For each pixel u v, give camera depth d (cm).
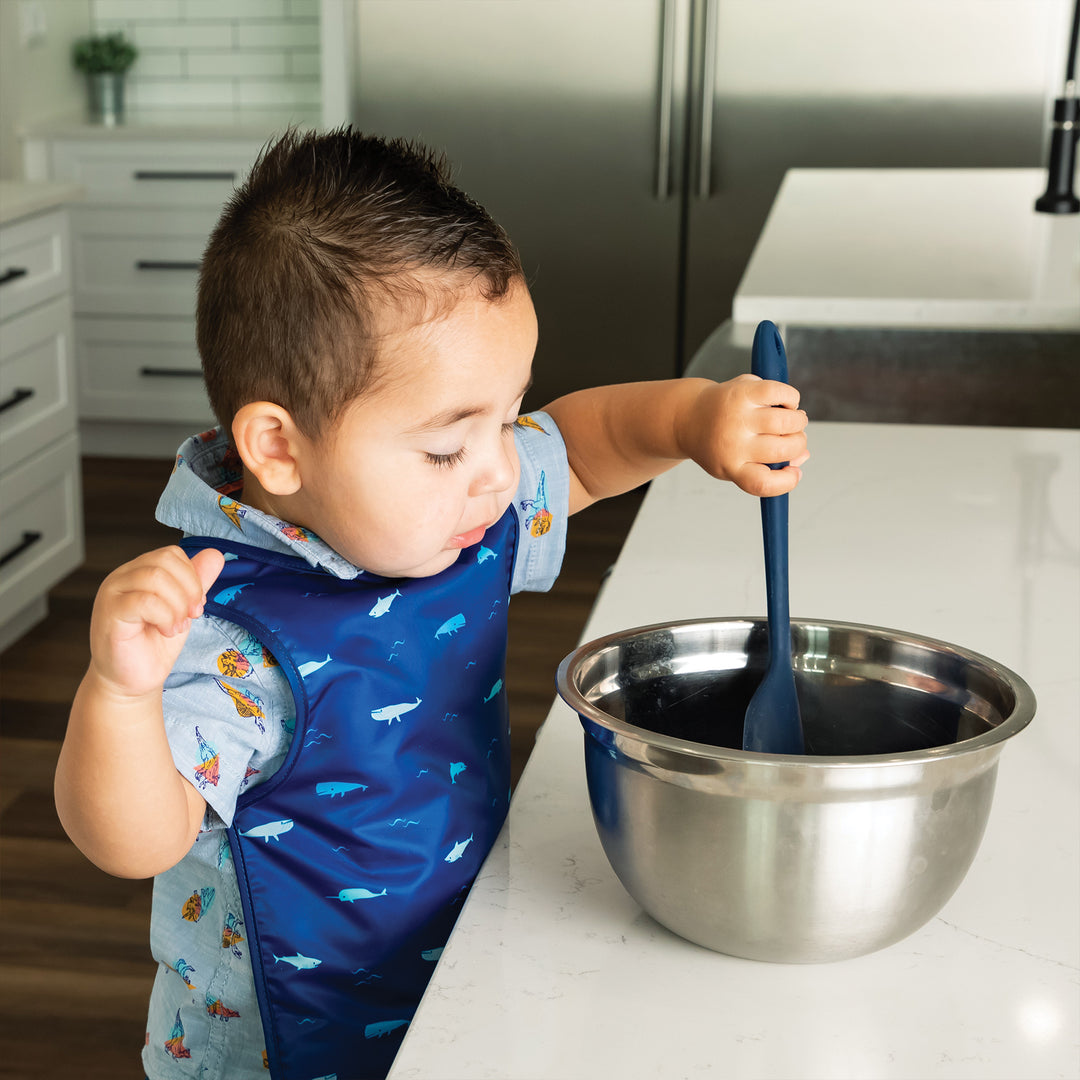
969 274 184
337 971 70
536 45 347
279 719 67
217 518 70
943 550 96
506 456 65
